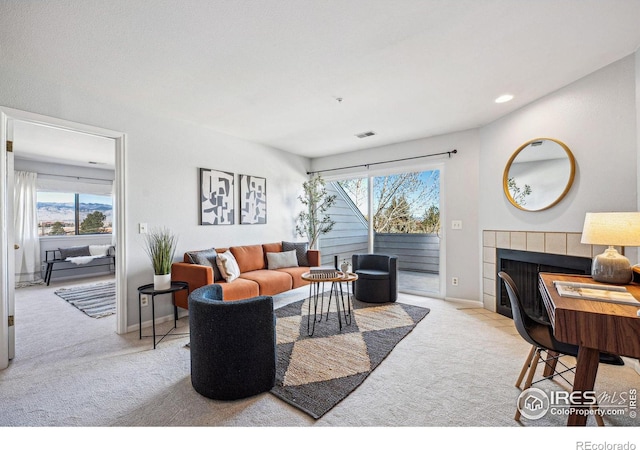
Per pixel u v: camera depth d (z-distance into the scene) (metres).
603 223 1.79
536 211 2.84
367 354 2.28
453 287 3.87
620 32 1.82
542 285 1.84
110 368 2.11
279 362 2.16
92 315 3.36
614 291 1.57
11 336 2.25
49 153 4.84
